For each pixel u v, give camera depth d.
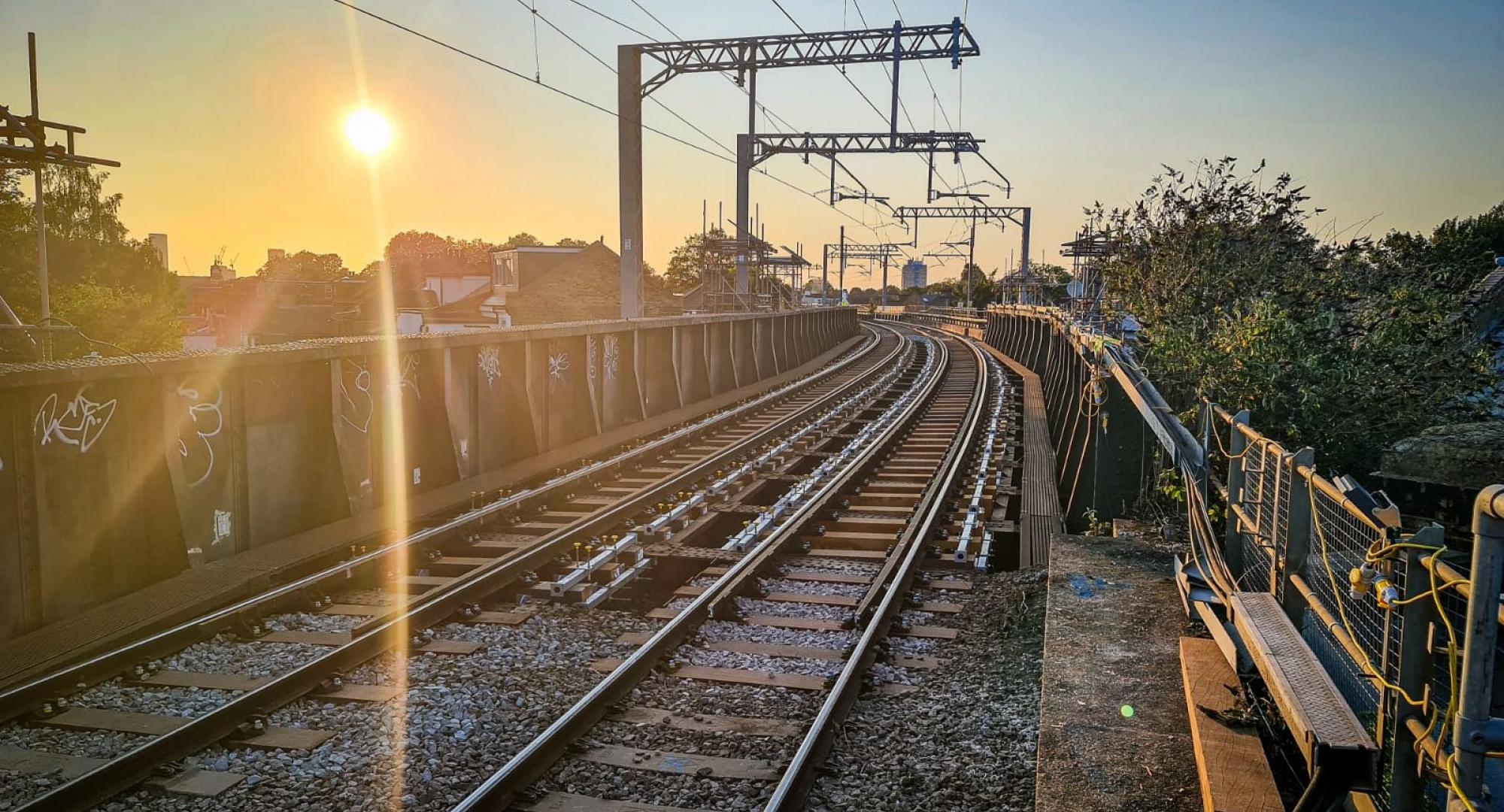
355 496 10.54
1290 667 4.32
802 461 16.70
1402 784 3.49
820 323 45.03
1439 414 8.60
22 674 6.25
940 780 5.41
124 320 24.22
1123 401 11.90
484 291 57.16
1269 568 5.88
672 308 49.59
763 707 6.40
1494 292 10.52
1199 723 4.95
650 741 5.90
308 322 58.91
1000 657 7.34
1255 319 9.22
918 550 9.73
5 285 21.00
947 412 22.64
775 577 9.37
